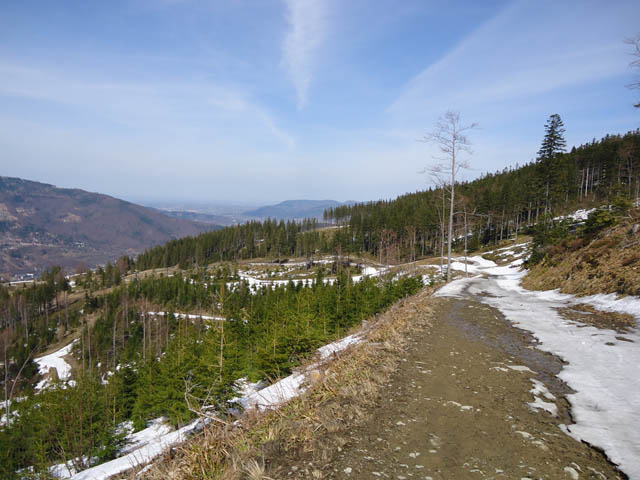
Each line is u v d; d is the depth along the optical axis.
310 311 21.61
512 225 80.94
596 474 3.14
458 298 16.30
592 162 81.62
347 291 23.92
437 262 67.12
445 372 6.14
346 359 6.81
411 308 12.58
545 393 5.28
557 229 38.31
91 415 17.19
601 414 4.43
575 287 16.38
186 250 147.62
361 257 103.44
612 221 22.28
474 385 5.55
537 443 3.75
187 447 3.78
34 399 19.45
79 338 73.38
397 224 95.06
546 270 24.16
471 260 66.31
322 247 113.62
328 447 3.66
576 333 9.09
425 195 118.50
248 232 150.00
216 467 3.37
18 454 17.88
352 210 157.62
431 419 4.34
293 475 3.14
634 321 9.80
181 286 90.06
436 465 3.30
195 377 14.07
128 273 154.62
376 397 5.03
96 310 95.12
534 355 7.38
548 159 65.19
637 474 3.05
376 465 3.29
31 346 73.12
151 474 3.58
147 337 66.50
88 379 20.11
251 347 22.03
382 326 9.84
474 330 9.65
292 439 3.84
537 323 10.61
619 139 79.69
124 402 23.12
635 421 4.14
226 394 12.01
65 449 16.58
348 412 4.50
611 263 15.09
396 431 4.02
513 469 3.24
